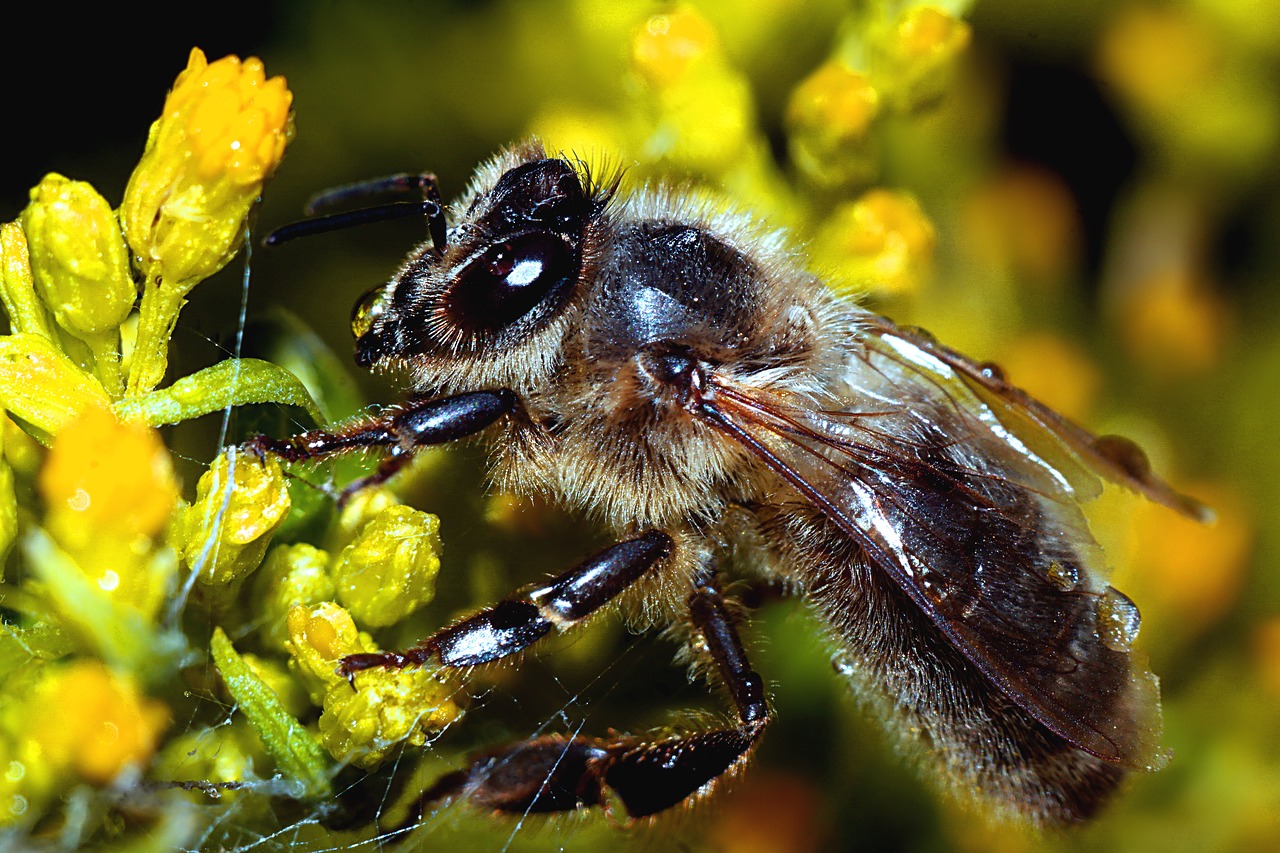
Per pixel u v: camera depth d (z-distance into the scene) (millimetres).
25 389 58
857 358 65
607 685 65
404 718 60
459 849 62
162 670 58
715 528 65
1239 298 71
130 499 58
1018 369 70
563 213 63
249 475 59
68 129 66
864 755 66
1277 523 69
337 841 61
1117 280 71
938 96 67
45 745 57
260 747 59
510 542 64
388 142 69
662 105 67
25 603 58
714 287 64
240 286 67
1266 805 67
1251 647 68
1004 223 71
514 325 63
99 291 59
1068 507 64
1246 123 71
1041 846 66
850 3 68
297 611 60
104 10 67
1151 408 70
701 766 64
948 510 63
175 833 59
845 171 67
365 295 63
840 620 65
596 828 64
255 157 60
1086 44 70
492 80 69
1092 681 63
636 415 64
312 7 68
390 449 61
